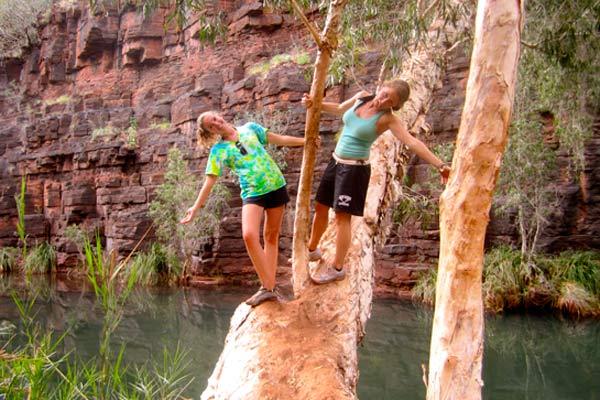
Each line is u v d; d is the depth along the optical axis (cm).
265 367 281
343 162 334
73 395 376
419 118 548
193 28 1947
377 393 690
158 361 830
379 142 475
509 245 1198
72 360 815
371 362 809
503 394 688
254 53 1802
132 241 1695
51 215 2028
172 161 1591
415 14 527
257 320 323
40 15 2400
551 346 868
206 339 960
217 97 1767
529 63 946
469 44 769
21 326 1009
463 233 250
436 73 580
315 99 335
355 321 332
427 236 1288
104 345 352
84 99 2192
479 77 253
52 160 2047
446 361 241
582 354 826
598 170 1182
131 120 2011
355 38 631
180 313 1166
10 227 2058
